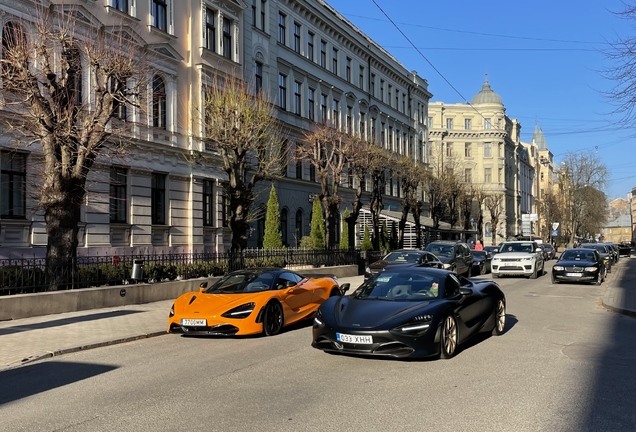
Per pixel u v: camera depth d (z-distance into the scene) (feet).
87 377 23.58
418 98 193.77
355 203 100.48
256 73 104.99
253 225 103.65
